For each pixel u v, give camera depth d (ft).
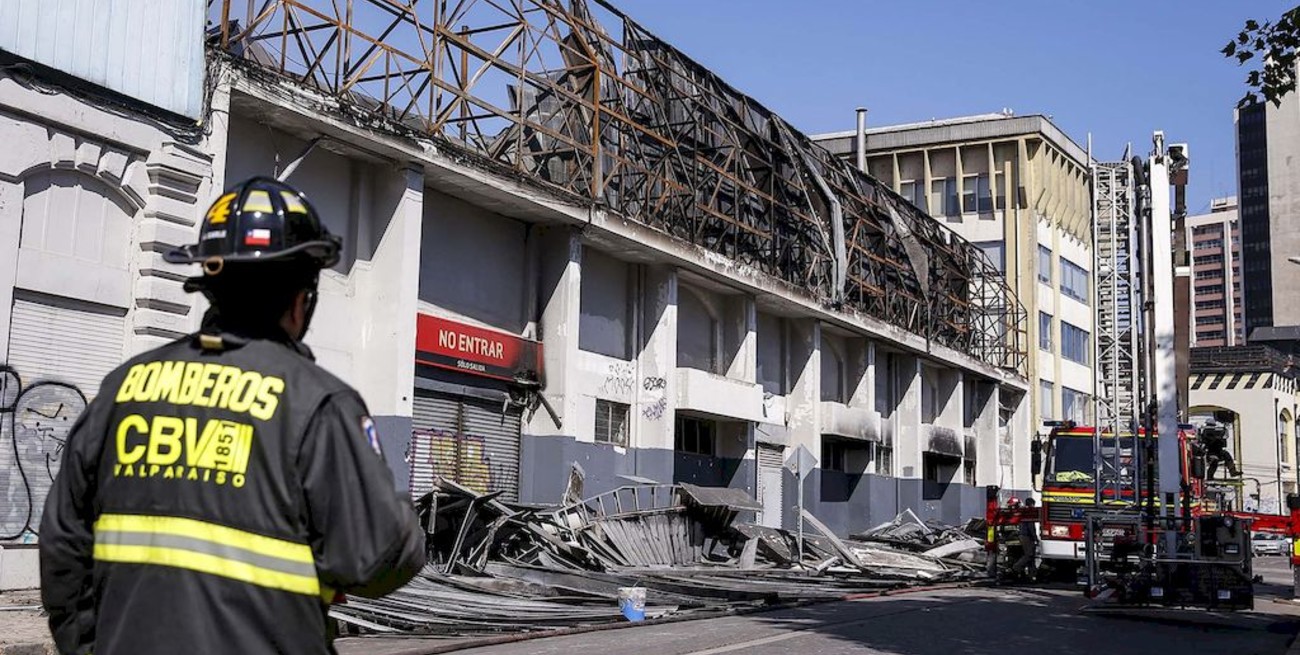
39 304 45.27
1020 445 163.63
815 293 105.81
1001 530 78.74
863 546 94.73
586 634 41.19
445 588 50.98
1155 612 53.52
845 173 116.47
